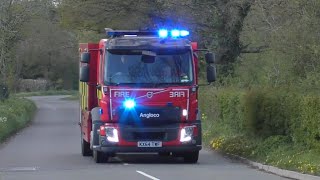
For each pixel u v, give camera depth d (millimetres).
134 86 22438
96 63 24750
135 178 18984
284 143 24219
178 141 22547
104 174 20125
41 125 50438
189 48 22812
